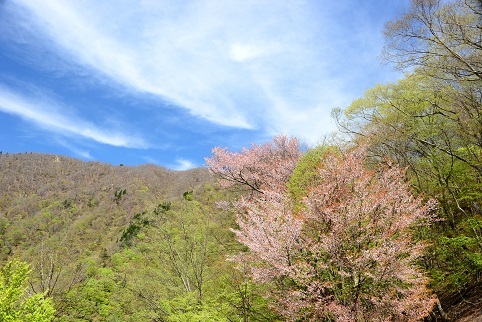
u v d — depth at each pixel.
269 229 10.41
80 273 18.27
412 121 14.31
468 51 12.89
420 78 14.59
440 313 11.02
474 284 11.62
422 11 13.11
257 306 11.57
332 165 10.77
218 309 11.10
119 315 14.00
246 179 23.08
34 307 9.40
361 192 9.71
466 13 12.99
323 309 8.97
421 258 11.06
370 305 8.95
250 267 10.72
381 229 9.55
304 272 9.23
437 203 11.34
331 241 9.11
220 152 23.72
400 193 10.18
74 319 15.45
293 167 20.86
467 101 12.57
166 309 11.44
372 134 14.45
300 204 11.63
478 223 10.38
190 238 15.05
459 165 12.41
